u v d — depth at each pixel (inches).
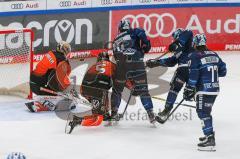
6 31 826.8
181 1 1080.8
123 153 616.4
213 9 1095.0
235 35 1111.0
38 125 708.7
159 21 1077.8
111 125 714.2
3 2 971.3
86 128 703.7
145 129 705.0
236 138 679.7
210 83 621.9
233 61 1056.8
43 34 1008.2
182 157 607.2
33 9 995.3
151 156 608.7
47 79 759.1
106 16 1048.2
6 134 671.8
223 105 818.8
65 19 1021.2
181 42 712.4
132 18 1064.8
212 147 625.3
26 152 611.8
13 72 847.1
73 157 599.8
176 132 696.4
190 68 622.5
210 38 1104.2
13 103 807.7
